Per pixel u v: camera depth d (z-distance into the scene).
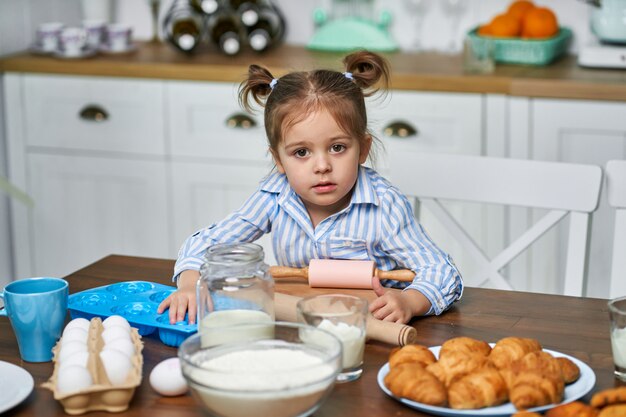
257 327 1.10
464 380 1.04
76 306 1.35
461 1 3.20
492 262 1.83
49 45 3.17
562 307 1.42
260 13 3.26
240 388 0.97
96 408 1.08
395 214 1.55
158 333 1.29
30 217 3.23
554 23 2.95
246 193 2.98
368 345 1.27
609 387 1.12
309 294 1.42
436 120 2.75
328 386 1.00
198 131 2.98
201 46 3.29
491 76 2.70
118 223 3.14
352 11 3.34
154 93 2.98
